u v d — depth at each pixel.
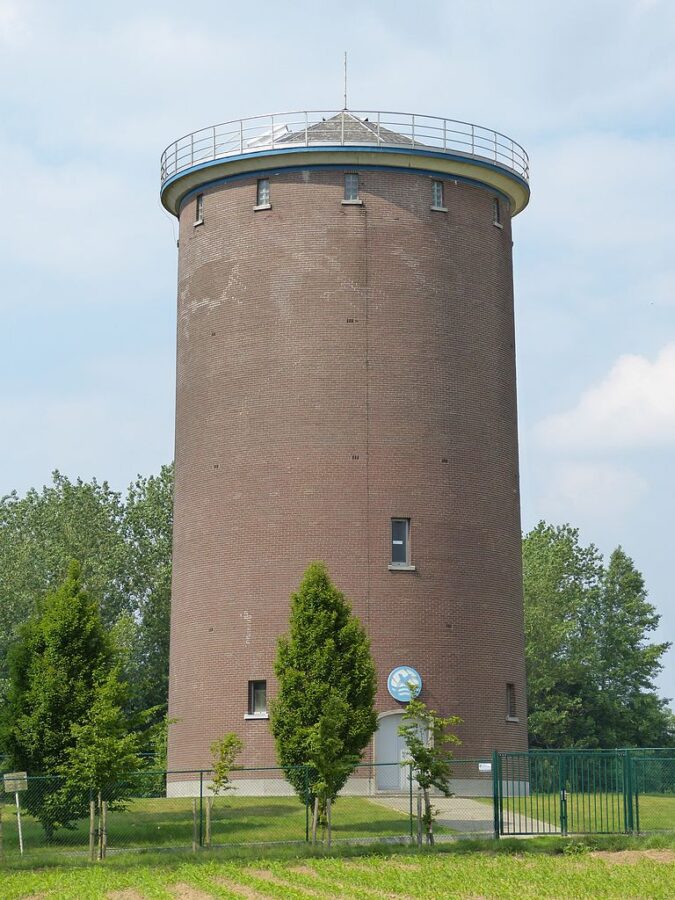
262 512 53.56
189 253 58.12
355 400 53.72
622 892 32.12
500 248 57.91
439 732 43.81
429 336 54.69
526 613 88.50
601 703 91.44
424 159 55.47
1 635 72.56
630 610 94.94
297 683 43.84
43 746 41.22
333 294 54.34
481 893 31.95
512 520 56.62
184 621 55.56
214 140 57.19
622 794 44.84
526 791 53.91
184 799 50.09
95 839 40.78
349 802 48.59
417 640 52.56
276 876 34.75
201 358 56.47
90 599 43.28
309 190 55.09
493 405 56.22
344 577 52.56
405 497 53.41
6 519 83.25
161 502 89.12
